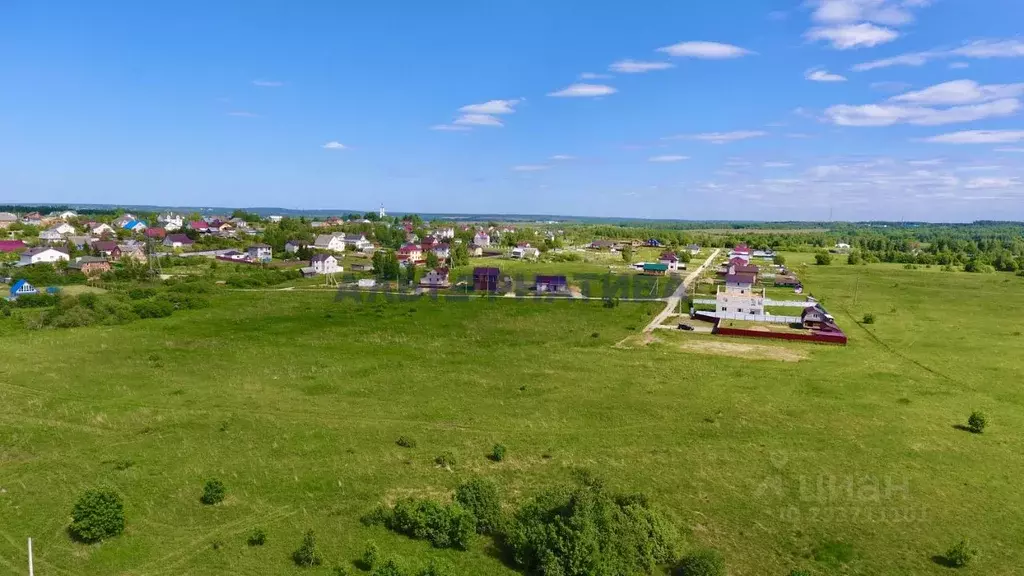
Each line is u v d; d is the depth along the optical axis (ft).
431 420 134.72
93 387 152.25
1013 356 193.88
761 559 84.38
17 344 194.18
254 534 85.97
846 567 82.33
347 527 90.84
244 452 116.26
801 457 116.16
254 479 105.19
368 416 136.67
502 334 223.10
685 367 179.11
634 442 123.03
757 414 138.92
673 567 83.30
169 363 175.83
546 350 199.52
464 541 87.10
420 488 103.19
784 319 248.93
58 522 89.86
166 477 105.09
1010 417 138.10
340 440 122.83
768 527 92.27
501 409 142.00
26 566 79.00
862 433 127.85
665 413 139.44
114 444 118.83
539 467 111.55
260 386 156.04
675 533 87.56
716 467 111.75
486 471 109.91
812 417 137.18
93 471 106.83
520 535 84.53
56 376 160.35
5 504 95.04
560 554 80.28
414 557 82.69
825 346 208.23
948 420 135.74
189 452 115.65
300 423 131.75
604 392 154.71
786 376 169.68
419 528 88.69
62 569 78.74
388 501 98.68
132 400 143.33
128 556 82.02
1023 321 256.11
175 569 79.25
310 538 82.07
